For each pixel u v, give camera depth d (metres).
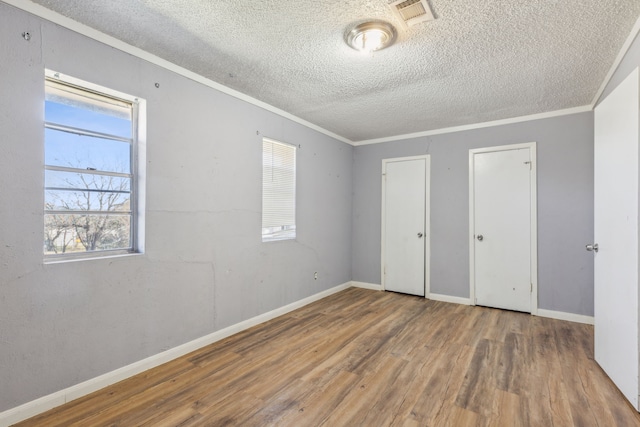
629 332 1.96
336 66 2.57
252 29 2.07
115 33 2.13
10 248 1.75
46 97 1.98
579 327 3.31
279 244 3.67
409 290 4.64
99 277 2.12
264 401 1.99
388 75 2.72
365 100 3.33
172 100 2.54
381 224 4.91
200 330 2.77
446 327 3.29
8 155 1.74
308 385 2.17
